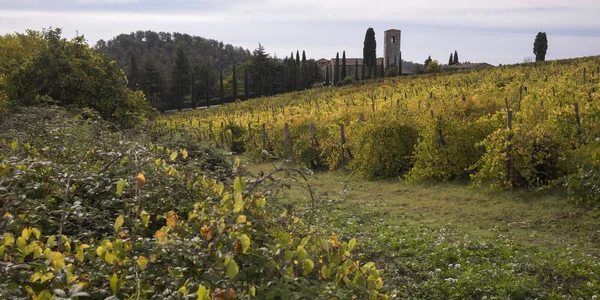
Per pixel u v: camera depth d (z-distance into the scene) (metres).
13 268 2.65
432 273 5.75
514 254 6.40
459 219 8.56
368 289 3.23
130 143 6.32
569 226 7.70
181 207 4.25
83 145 6.18
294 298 2.77
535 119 12.29
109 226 3.85
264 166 15.03
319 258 3.49
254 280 2.99
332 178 13.98
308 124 18.55
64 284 2.59
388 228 7.80
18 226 3.32
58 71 14.68
